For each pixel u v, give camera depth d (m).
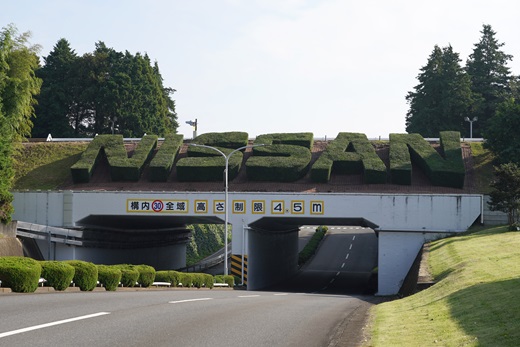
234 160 64.75
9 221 52.97
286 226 72.69
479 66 122.31
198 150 66.88
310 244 98.69
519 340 12.79
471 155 67.75
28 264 24.02
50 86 116.12
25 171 69.88
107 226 66.12
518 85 117.62
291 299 29.75
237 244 58.47
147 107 117.56
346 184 62.34
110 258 65.88
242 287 56.06
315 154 68.19
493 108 116.06
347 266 86.75
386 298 44.41
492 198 51.59
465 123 113.56
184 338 13.33
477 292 21.70
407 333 15.60
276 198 58.25
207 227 106.00
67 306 18.05
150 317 16.53
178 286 40.38
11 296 20.66
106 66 119.50
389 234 57.06
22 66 63.78
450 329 15.48
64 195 60.84
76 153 72.69
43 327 13.55
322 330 16.25
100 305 18.91
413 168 65.00
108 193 60.47
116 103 112.81
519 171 51.00
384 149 68.38
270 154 65.69
